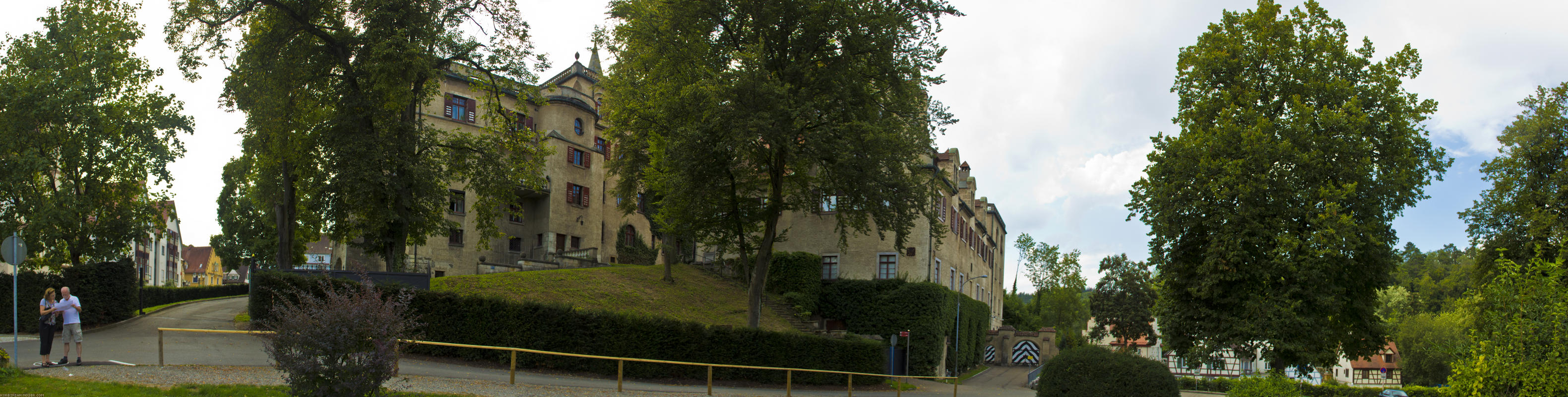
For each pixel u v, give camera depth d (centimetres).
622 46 3544
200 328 2462
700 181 2736
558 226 4984
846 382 2794
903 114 2920
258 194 3158
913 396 2816
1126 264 7244
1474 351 1587
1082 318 9144
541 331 2208
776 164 3011
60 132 2941
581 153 5278
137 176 3250
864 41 2689
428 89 3019
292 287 2238
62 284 2469
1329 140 2158
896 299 4100
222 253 5578
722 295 4103
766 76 2556
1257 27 2389
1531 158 2950
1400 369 7569
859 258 4356
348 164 2673
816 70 2758
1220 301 2242
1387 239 2281
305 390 1163
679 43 2802
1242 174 2161
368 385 1181
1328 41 2333
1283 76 2323
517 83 3070
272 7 2692
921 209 2848
